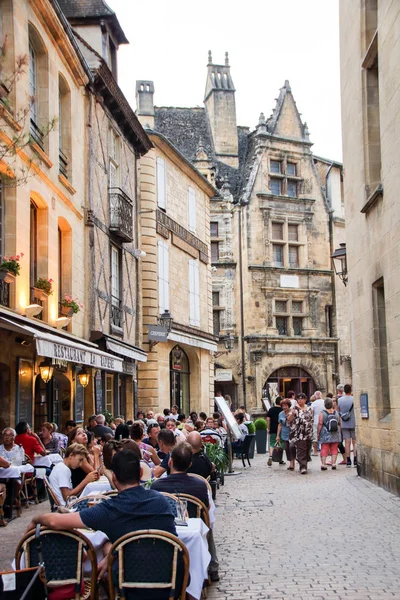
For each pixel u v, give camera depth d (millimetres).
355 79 13883
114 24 19938
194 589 5082
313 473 15219
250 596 5867
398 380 10922
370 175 13008
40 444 11570
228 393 39312
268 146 40406
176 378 27734
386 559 7016
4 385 12500
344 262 17047
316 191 41438
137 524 4496
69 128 16109
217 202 39469
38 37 13891
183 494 6160
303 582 6242
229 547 7828
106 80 18422
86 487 7711
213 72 42562
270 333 38625
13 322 10094
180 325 26891
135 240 22359
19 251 12156
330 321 40938
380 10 11711
